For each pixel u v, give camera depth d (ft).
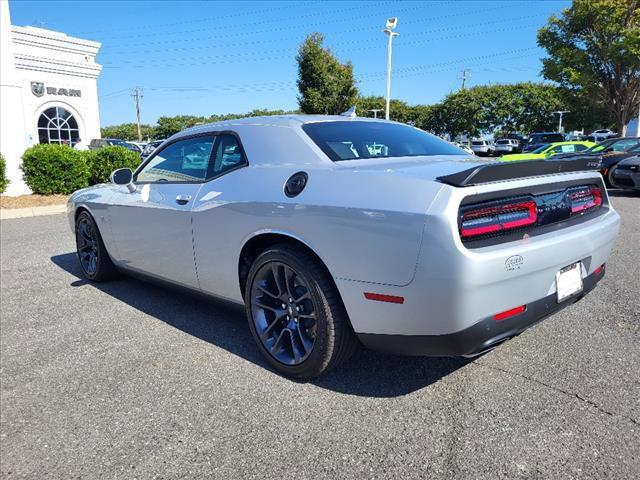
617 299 13.29
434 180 7.41
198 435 7.72
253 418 8.12
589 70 93.97
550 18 96.43
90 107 60.85
